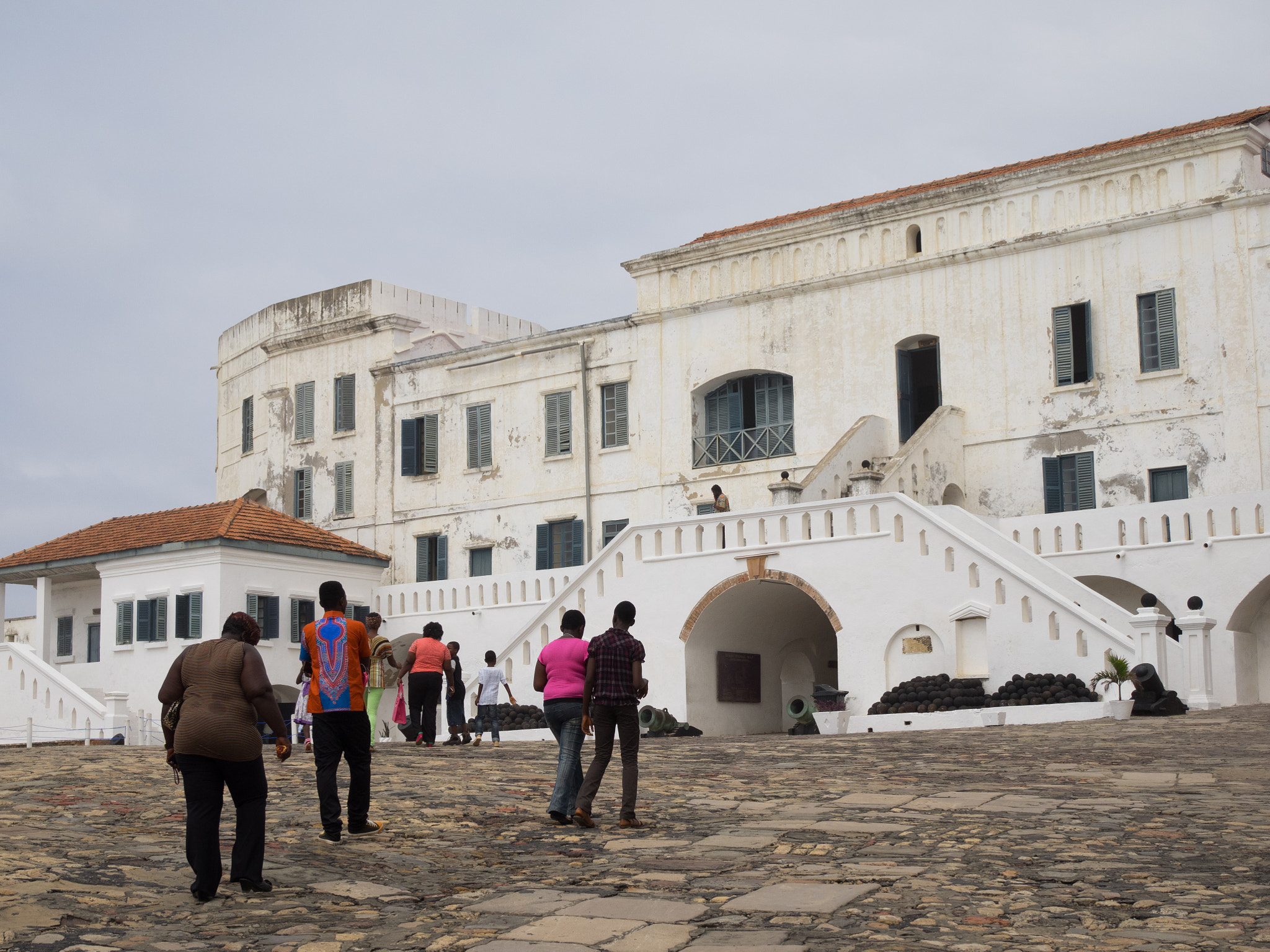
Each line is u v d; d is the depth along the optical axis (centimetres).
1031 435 3067
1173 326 2911
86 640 4100
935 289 3222
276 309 4547
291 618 3616
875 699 2605
